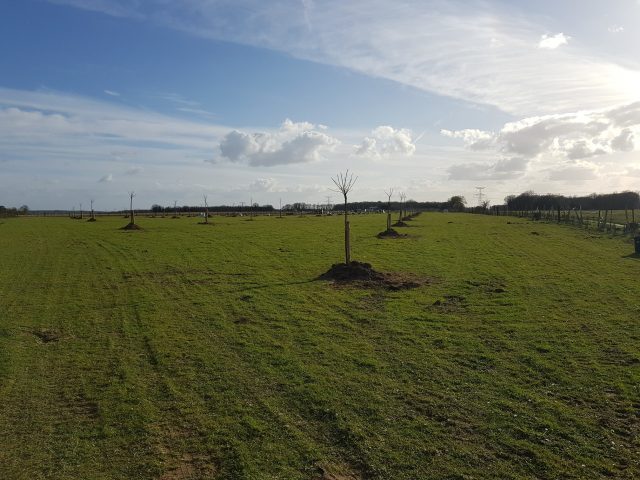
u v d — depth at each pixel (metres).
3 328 13.42
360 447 6.89
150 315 14.64
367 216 91.44
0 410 8.39
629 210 93.00
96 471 6.52
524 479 6.11
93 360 10.80
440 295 16.78
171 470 6.49
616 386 8.74
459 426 7.46
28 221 77.50
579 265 23.16
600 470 6.28
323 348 11.19
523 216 78.62
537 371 9.58
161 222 68.12
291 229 50.44
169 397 8.74
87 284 19.86
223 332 12.68
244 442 7.11
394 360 10.36
